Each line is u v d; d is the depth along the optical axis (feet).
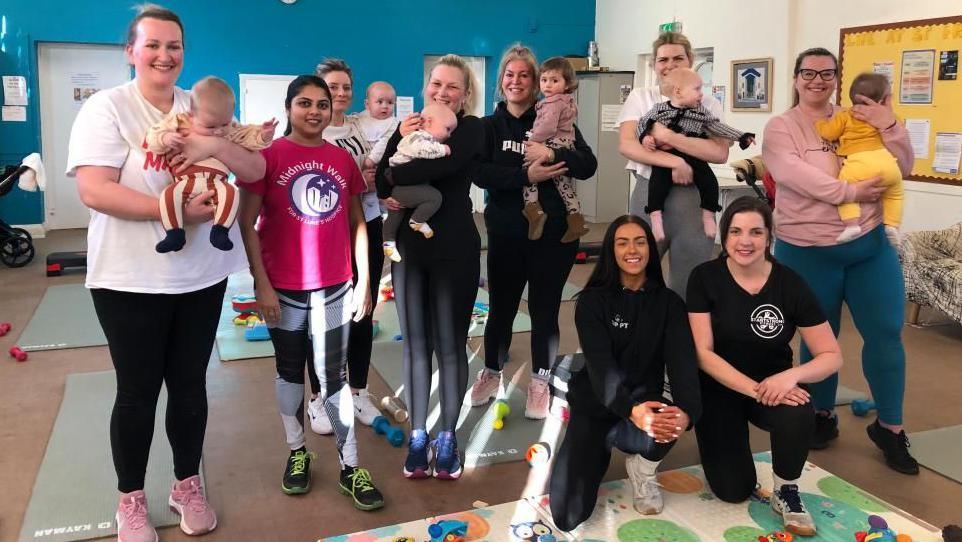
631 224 8.46
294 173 8.21
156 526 8.44
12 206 28.84
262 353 14.69
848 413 11.92
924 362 14.65
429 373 9.50
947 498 9.25
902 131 9.62
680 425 7.96
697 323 8.73
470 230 9.16
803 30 23.80
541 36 35.32
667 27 28.45
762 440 10.88
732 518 8.58
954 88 19.04
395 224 9.23
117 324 7.41
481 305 18.65
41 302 18.90
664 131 9.89
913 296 17.10
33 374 13.60
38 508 8.77
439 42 33.83
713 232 10.27
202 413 8.25
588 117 32.94
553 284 10.85
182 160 7.13
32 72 28.60
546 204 10.53
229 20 30.48
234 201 7.25
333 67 10.86
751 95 26.00
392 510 8.89
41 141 29.60
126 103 7.16
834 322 10.49
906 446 10.08
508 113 10.70
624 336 8.52
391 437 10.63
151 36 7.03
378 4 32.60
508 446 10.56
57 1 28.43
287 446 10.62
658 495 8.73
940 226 19.75
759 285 8.73
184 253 7.48
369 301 9.39
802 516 8.28
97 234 7.33
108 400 12.22
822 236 9.98
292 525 8.55
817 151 10.04
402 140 8.62
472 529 8.30
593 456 8.32
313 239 8.35
